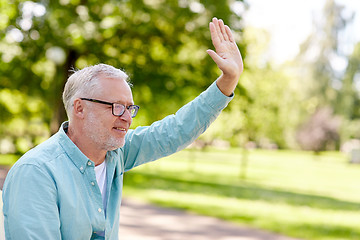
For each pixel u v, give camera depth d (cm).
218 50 222
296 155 5369
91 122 189
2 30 1214
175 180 1956
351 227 1020
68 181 181
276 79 2600
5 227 177
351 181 2505
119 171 207
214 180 2105
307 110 4009
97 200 187
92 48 1198
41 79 1395
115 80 191
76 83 193
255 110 2320
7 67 1312
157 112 1505
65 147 186
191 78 1410
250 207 1257
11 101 1605
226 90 218
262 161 4025
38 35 1183
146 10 1234
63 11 1135
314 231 928
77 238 180
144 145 220
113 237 199
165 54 1395
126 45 1310
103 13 1191
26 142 1551
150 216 986
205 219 988
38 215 169
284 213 1180
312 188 2019
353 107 4216
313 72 3797
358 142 5231
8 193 178
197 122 218
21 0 1184
